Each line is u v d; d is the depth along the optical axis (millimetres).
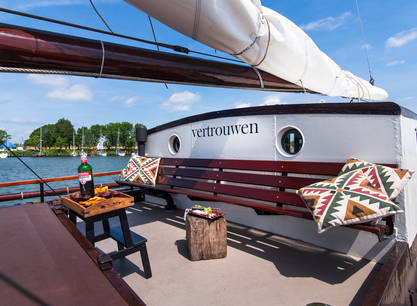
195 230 2586
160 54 2176
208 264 2547
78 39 1786
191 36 2023
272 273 2352
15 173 40406
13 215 1837
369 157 2363
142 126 5258
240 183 3543
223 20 1960
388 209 1772
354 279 2211
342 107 2508
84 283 965
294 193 2811
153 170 4613
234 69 2684
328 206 1977
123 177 4984
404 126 2275
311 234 2938
